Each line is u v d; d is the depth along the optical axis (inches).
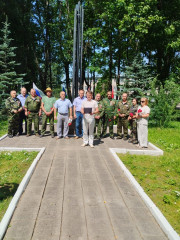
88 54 978.7
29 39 981.8
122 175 210.1
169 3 737.0
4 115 592.4
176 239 113.6
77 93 428.8
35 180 192.1
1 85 602.9
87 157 265.1
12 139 354.0
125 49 940.0
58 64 1161.4
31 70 1074.7
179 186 208.8
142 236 119.6
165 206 170.1
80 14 415.8
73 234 119.8
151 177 224.5
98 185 185.9
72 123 394.9
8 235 118.0
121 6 727.1
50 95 370.6
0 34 823.1
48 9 1036.5
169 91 576.4
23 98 385.4
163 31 714.8
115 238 117.2
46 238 116.2
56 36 1020.5
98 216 138.5
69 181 192.7
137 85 639.8
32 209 144.7
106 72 999.6
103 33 904.9
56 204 152.3
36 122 374.3
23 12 970.1
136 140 344.8
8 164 249.8
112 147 317.7
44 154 272.8
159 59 814.5
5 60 663.1
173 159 282.5
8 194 178.1
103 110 367.9
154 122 550.0
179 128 545.0
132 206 152.3
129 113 354.0
